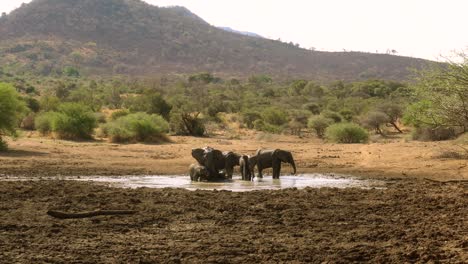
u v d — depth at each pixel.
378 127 83.69
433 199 23.75
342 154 49.12
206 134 74.69
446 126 33.09
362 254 14.96
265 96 167.75
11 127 48.19
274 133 81.12
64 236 16.88
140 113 71.38
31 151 46.19
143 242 16.19
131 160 43.53
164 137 62.12
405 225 18.67
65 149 48.69
